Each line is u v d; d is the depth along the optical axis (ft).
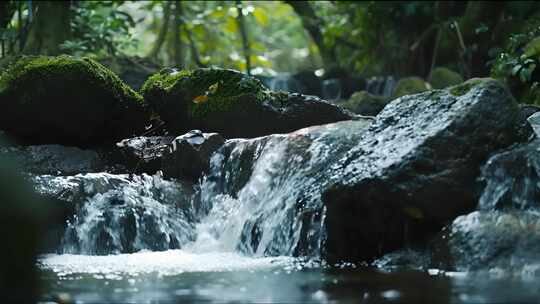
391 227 15.47
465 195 15.37
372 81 40.32
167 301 11.24
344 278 13.51
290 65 62.59
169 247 18.81
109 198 18.88
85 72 21.85
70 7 33.71
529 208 15.43
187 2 44.27
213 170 20.31
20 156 21.35
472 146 15.66
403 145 15.87
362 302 11.07
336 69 42.57
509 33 34.30
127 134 23.12
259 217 18.20
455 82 33.96
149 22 54.34
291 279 13.44
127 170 21.54
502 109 16.08
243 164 19.79
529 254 13.76
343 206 15.64
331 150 18.54
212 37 46.34
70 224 18.17
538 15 33.35
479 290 12.01
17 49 31.86
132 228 18.60
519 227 14.24
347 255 15.93
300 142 19.07
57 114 22.02
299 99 22.30
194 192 20.18
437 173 15.33
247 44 43.68
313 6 46.83
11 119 22.15
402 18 43.45
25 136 22.48
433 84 34.42
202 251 18.40
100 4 37.70
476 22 35.19
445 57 37.73
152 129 23.21
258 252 17.78
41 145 22.20
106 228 18.38
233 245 18.56
